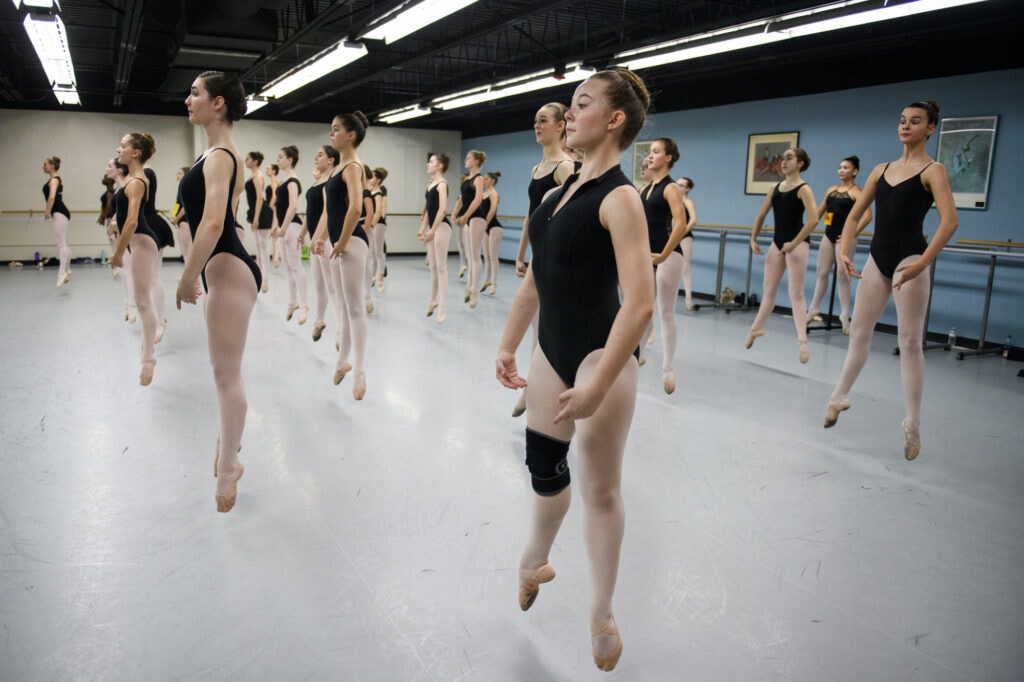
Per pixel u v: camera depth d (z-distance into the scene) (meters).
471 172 7.79
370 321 7.09
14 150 12.63
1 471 3.16
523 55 11.38
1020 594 2.31
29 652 1.91
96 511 2.79
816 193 8.23
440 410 4.16
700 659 1.93
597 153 1.71
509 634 2.03
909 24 6.43
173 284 10.13
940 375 5.47
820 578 2.38
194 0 7.27
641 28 8.99
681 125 10.04
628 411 1.72
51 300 8.25
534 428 1.84
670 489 3.10
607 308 1.73
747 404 4.45
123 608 2.12
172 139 13.73
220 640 1.98
